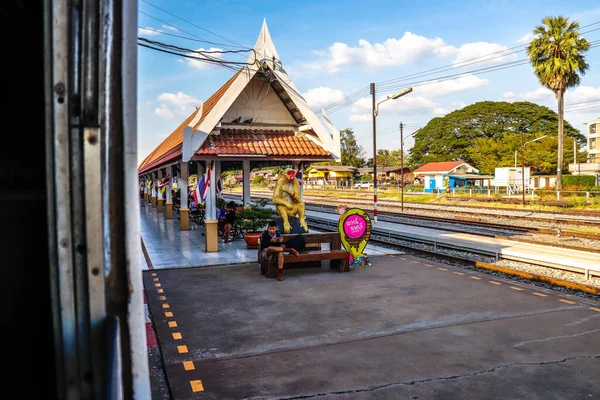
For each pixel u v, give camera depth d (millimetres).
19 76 1529
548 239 14891
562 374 4719
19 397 1525
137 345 1523
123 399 1485
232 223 15398
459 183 56594
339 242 10555
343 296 7961
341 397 4301
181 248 13633
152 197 31219
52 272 1470
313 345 5637
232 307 7391
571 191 30703
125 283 1515
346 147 94750
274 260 9469
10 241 1528
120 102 1502
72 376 1465
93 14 1475
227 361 5172
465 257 11812
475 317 6645
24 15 1523
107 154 1488
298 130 13273
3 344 1518
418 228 18141
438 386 4492
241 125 12852
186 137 11242
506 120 72500
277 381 4645
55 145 1455
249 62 11656
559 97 33750
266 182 86625
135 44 1530
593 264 9078
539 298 7668
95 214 1482
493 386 4477
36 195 1531
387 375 4754
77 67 1462
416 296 7883
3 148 1525
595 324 6273
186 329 6312
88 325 1481
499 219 21656
